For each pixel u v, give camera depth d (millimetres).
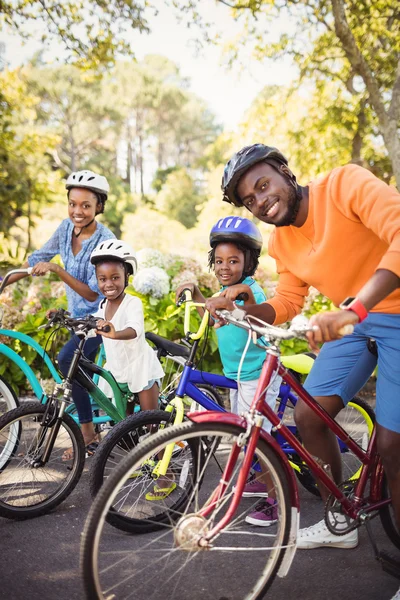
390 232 1922
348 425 3504
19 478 3393
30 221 19094
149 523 2795
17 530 2850
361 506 2457
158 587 2312
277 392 3086
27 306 5590
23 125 23734
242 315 2092
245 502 3186
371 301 1859
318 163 14492
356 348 2459
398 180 7926
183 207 47781
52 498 3045
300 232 2305
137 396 3422
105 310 3457
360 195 2047
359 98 11695
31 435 3160
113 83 58156
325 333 1821
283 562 2152
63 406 3068
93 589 1908
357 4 8922
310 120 14055
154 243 31266
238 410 3061
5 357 5242
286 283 2602
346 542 2672
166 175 60750
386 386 2227
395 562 2400
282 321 2594
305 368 3143
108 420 3547
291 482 2154
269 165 2223
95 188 3668
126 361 3277
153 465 2791
